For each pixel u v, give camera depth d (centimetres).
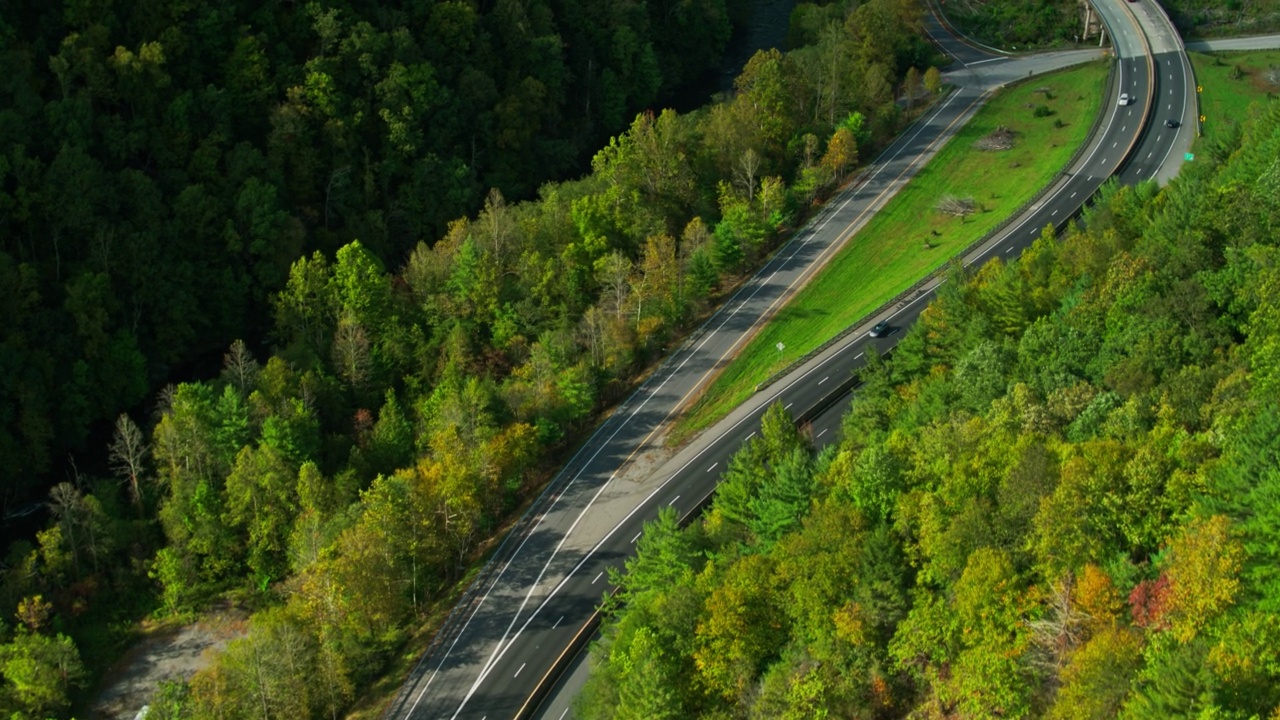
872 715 10825
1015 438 12206
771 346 18400
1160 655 8719
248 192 19775
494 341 17988
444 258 18962
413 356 17925
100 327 17688
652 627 11969
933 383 14225
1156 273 14150
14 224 18475
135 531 15275
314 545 14050
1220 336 13025
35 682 13125
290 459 15425
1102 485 10725
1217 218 14525
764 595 11788
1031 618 10250
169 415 15788
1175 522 10506
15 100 18938
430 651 13662
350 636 13325
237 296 19575
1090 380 13438
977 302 16012
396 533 14000
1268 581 9256
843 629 10975
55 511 14862
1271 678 8425
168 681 13100
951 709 10494
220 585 14975
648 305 18500
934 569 11094
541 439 16088
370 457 16038
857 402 15138
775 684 11006
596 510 15525
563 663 13412
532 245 19262
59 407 17350
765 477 13625
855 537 11606
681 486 15788
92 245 18325
